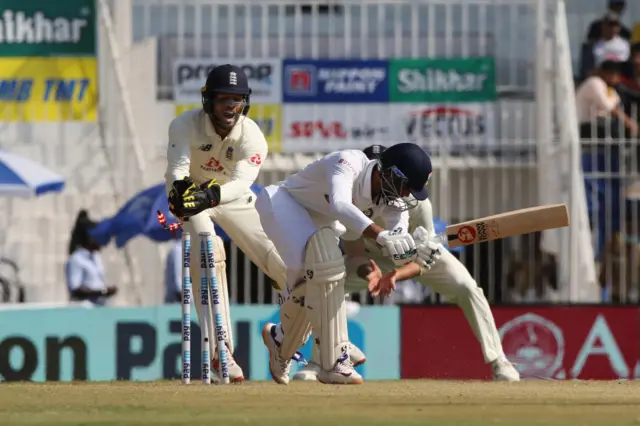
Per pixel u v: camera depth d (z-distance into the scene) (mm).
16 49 42938
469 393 20625
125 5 43562
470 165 43062
